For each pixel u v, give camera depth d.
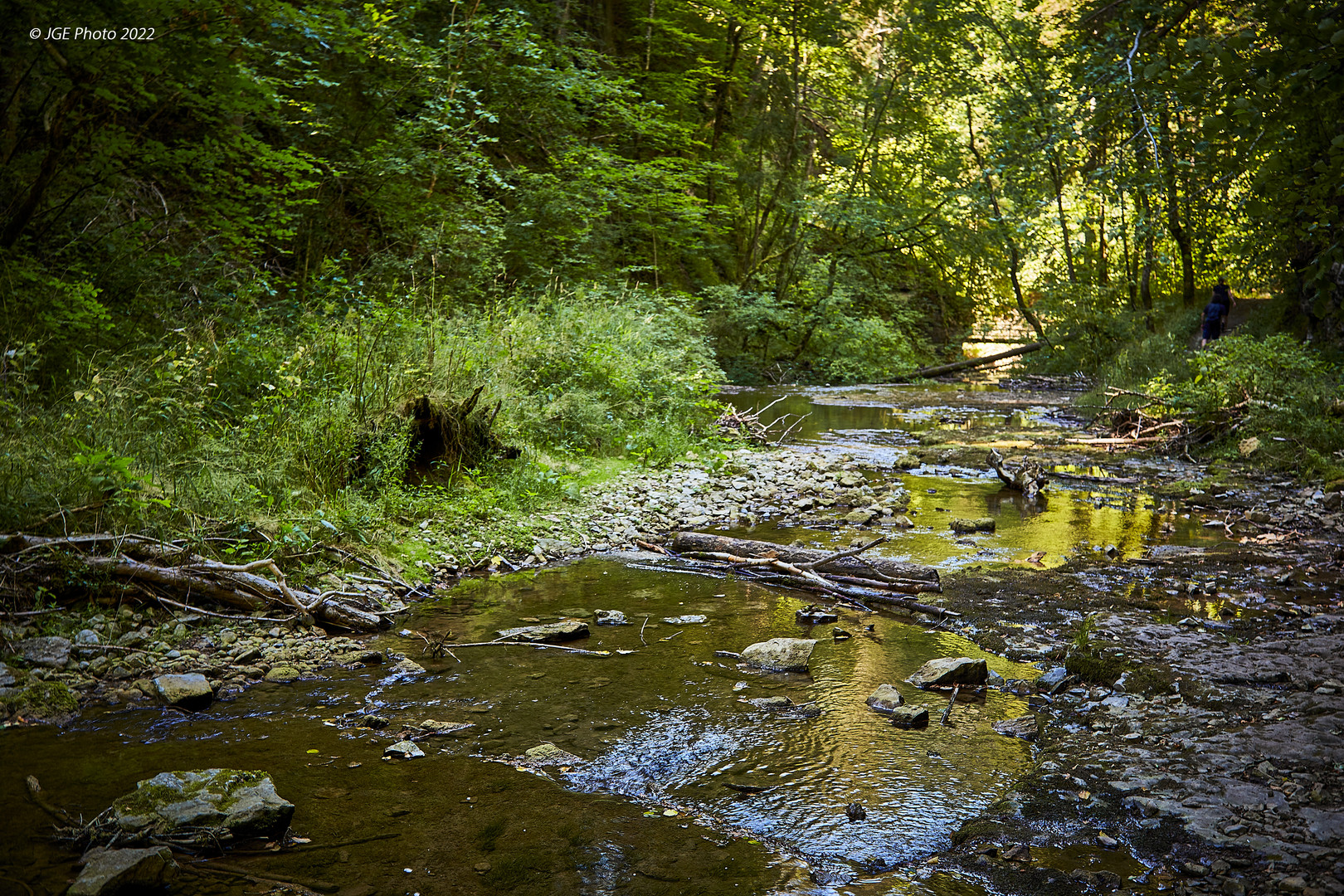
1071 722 4.15
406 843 3.09
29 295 7.57
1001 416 16.92
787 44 25.86
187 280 9.38
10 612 4.69
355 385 7.82
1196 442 12.72
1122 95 5.08
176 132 12.12
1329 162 3.13
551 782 3.56
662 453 10.68
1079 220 27.50
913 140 27.44
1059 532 8.03
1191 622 5.46
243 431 6.81
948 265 29.36
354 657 4.85
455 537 7.04
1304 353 13.62
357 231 14.73
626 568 6.84
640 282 19.11
